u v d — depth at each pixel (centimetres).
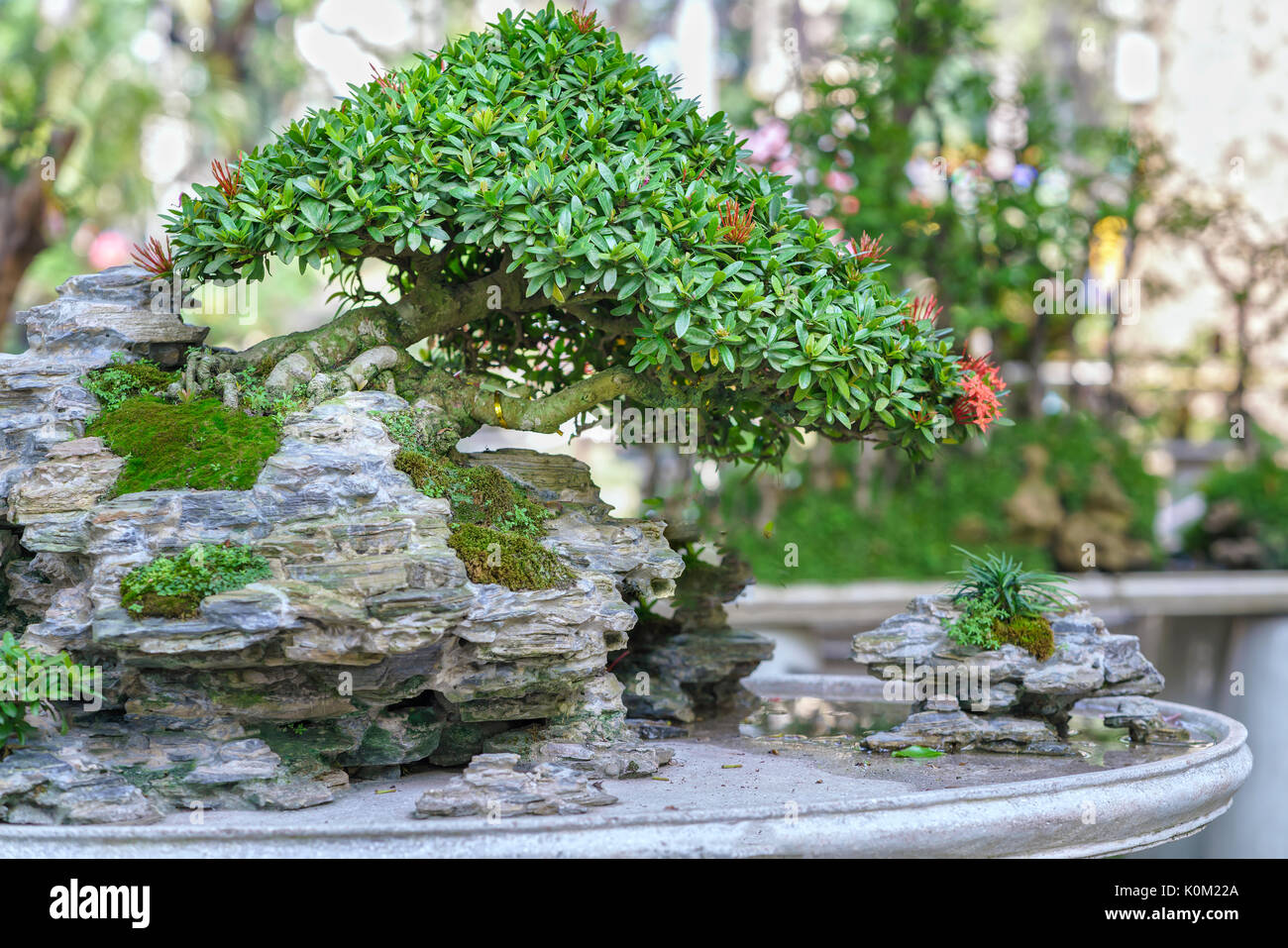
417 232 443
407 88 476
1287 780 961
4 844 365
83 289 480
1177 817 442
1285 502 1205
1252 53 1278
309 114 477
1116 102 1473
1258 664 1009
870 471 1148
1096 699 630
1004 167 1157
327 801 416
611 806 402
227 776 404
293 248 445
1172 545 1261
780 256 478
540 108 472
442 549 416
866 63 1090
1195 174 1264
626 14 1886
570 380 591
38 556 451
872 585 1052
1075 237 1134
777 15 1349
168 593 390
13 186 870
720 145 509
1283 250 1241
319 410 445
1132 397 1314
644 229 443
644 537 505
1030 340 1193
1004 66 1362
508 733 471
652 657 589
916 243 1075
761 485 1118
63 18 1198
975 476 1142
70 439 445
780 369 449
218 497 415
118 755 410
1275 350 1329
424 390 497
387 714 451
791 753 515
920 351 488
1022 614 532
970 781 451
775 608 1012
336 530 406
